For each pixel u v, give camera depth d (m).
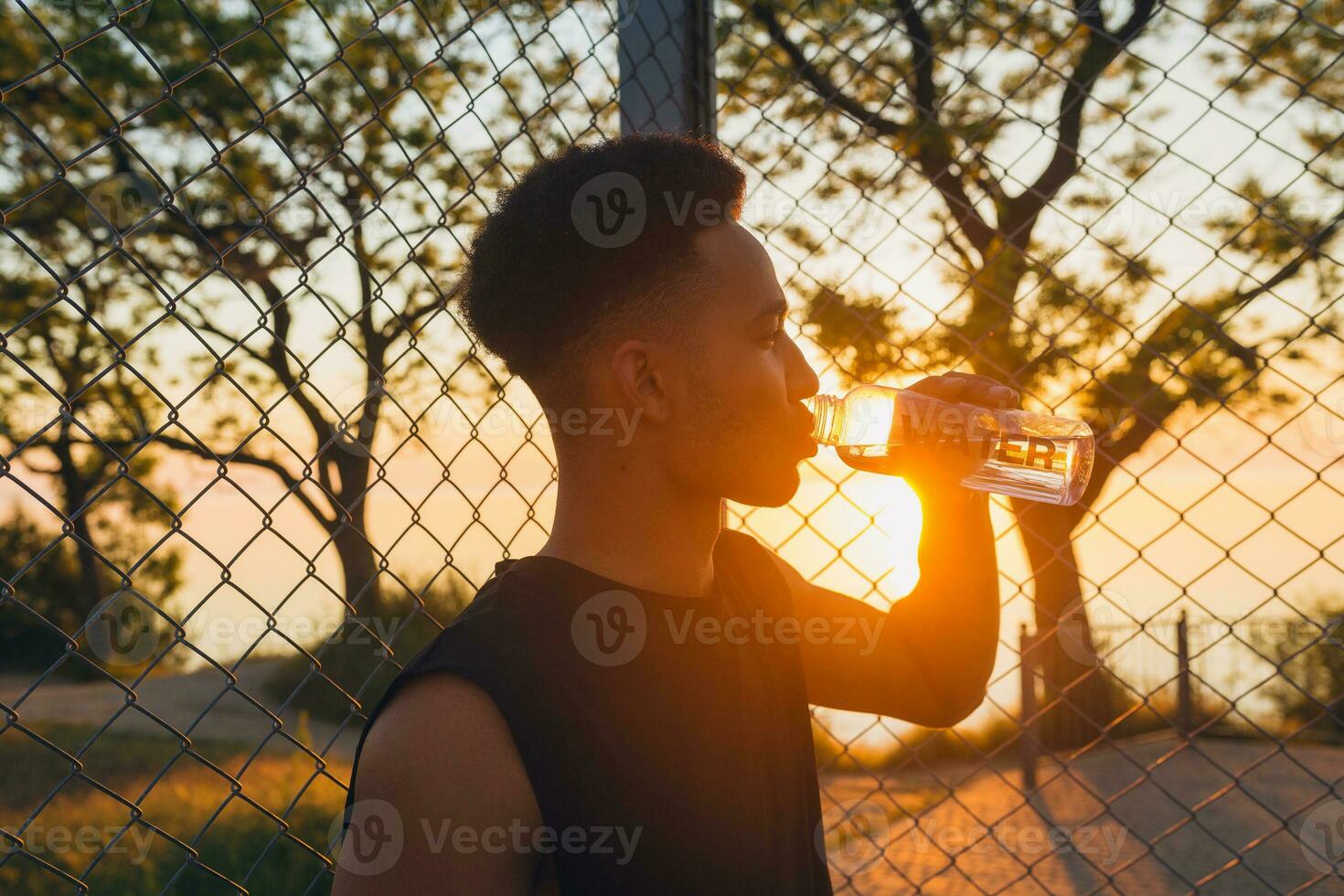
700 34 1.97
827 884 1.08
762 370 0.93
